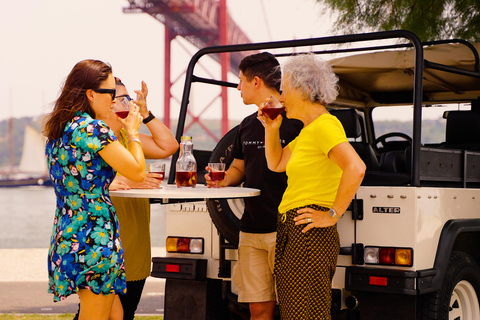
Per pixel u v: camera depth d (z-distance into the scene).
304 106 2.80
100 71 2.72
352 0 7.79
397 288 3.19
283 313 2.78
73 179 2.61
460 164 3.88
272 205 3.18
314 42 3.62
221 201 3.54
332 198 2.73
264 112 2.92
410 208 3.23
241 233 3.31
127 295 3.42
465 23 7.56
